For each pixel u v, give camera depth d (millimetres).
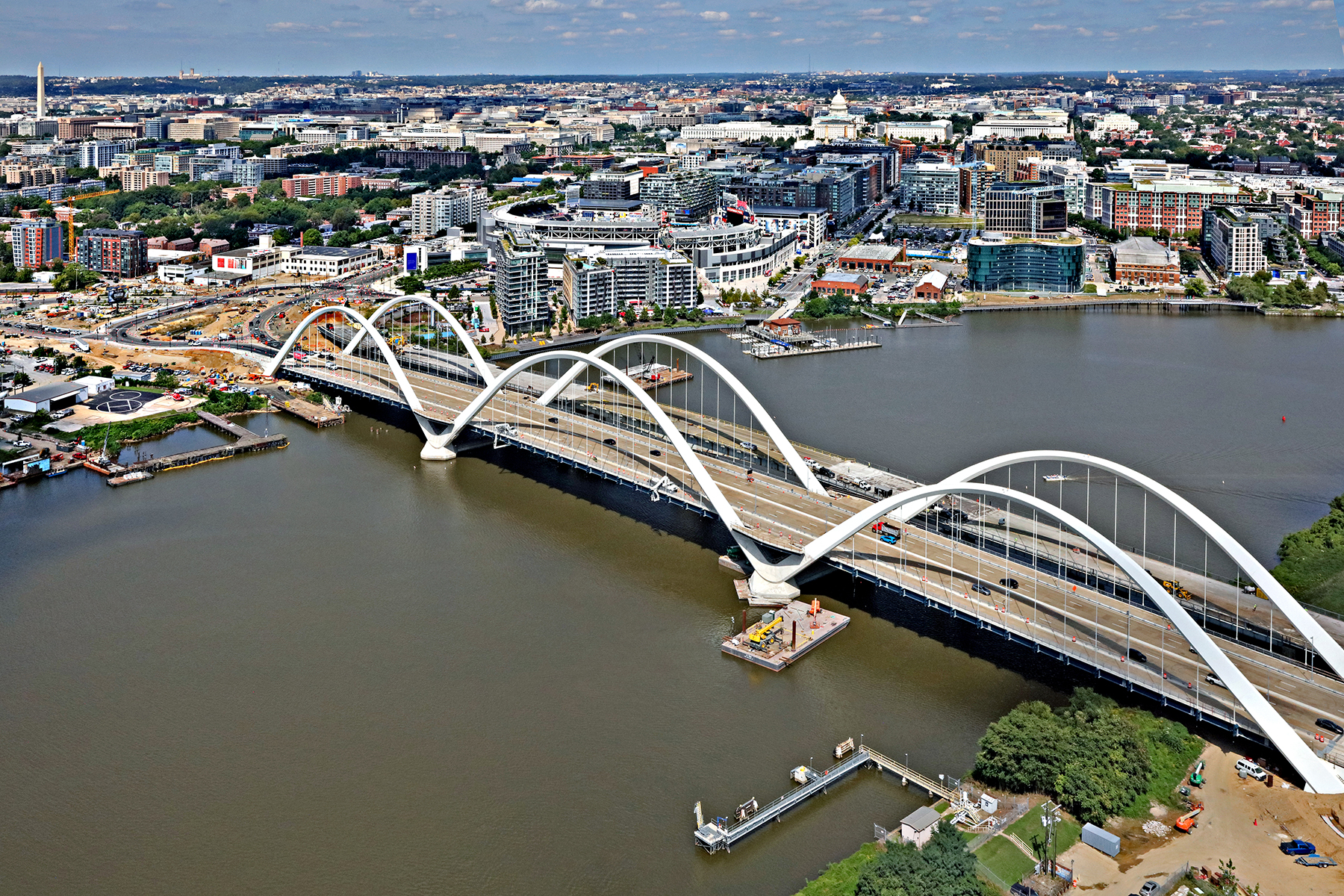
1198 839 196250
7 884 196875
